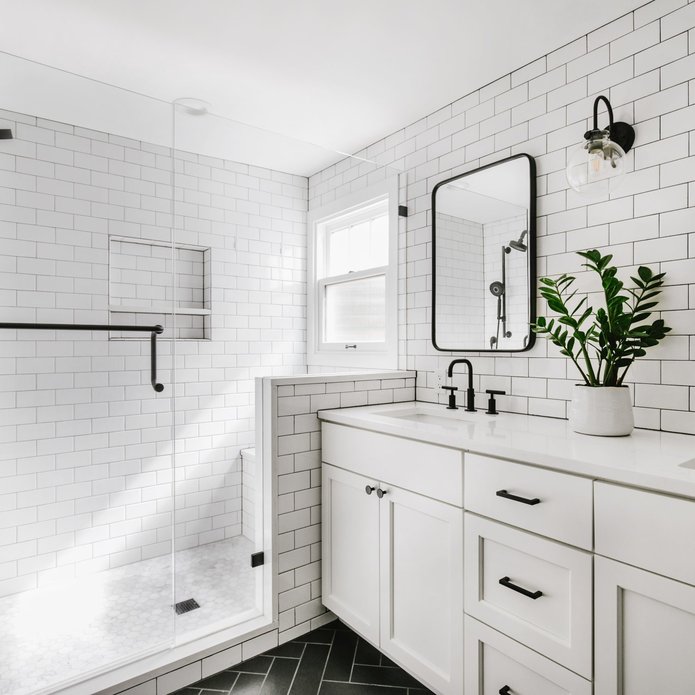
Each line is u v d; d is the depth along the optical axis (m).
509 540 1.37
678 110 1.64
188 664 1.79
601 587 1.16
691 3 1.61
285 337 2.89
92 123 1.86
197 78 2.26
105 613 1.93
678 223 1.63
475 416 2.08
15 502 1.68
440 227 2.48
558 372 2.00
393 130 2.78
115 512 1.94
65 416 1.79
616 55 1.81
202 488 2.33
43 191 1.72
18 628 1.70
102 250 1.87
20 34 1.92
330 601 2.11
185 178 2.38
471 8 1.78
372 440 1.88
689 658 1.02
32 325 1.69
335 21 1.87
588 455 1.26
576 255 1.92
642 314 1.53
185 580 2.21
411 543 1.72
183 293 2.42
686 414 1.61
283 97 2.43
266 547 2.07
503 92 2.23
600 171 1.44
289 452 2.09
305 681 1.81
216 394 2.51
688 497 1.02
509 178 2.16
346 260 3.11
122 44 2.00
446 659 1.58
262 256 2.79
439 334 2.47
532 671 1.33
